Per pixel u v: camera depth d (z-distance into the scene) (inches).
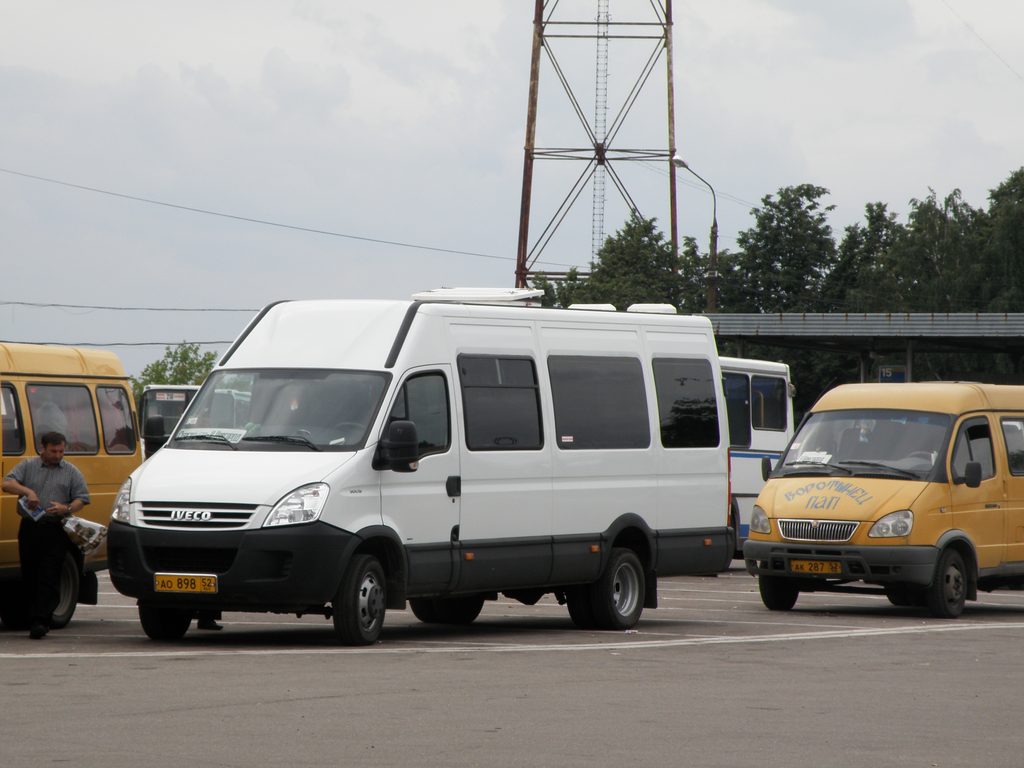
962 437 1988.2
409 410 1488.7
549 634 1628.9
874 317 4854.8
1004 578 2036.2
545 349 1651.1
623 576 1708.9
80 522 1520.7
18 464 1552.7
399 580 1459.2
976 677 1273.4
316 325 1544.0
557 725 983.0
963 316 4817.9
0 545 1594.5
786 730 976.9
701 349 1846.7
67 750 868.6
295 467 1407.5
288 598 1371.8
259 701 1061.1
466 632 1649.9
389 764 840.3
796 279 7165.4
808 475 1991.9
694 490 1807.3
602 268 5816.9
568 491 1644.9
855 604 2175.2
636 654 1416.1
